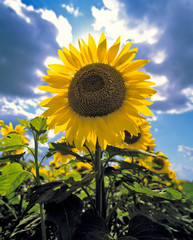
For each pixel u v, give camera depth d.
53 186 0.33
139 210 0.44
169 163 0.85
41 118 0.38
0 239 0.43
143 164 0.66
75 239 0.29
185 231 0.45
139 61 0.40
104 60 0.42
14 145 0.36
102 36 0.41
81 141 0.39
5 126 0.56
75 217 0.30
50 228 0.36
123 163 0.40
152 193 0.36
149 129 0.69
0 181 0.34
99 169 0.39
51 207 0.30
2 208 0.63
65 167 0.72
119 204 0.41
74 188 0.30
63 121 0.41
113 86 0.40
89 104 0.40
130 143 0.68
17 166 0.35
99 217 0.33
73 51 0.42
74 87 0.41
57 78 0.42
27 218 0.39
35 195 0.32
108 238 0.30
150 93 0.39
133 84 0.41
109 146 0.38
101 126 0.40
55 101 0.41
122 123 0.40
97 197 0.38
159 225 0.33
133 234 0.33
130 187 0.38
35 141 0.38
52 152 0.40
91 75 0.41
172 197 0.43
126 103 0.41
